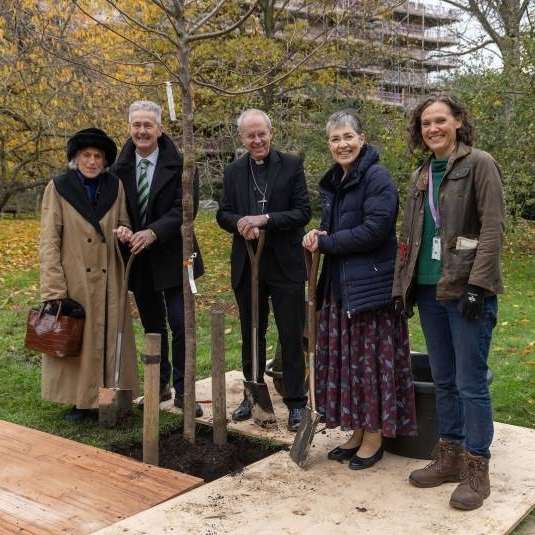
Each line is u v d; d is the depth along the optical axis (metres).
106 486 3.06
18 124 13.00
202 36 3.32
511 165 10.06
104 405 3.94
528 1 10.80
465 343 2.81
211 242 13.08
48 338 3.91
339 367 3.32
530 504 2.90
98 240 4.03
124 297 3.94
